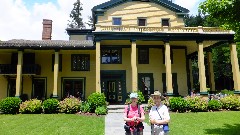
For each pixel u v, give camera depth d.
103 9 26.47
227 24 11.86
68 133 11.66
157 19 26.80
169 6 26.97
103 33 22.48
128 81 26.39
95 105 19.30
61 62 27.06
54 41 28.19
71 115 18.14
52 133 11.70
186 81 26.89
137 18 26.69
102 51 26.61
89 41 28.78
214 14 11.44
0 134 11.66
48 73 26.94
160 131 6.41
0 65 25.22
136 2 26.92
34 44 25.09
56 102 19.75
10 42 25.83
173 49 27.27
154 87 26.38
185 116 16.64
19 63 24.16
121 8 26.70
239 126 12.88
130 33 22.70
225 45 37.19
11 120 16.02
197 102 19.23
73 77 26.89
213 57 39.84
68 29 32.19
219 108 19.64
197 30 23.59
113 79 26.45
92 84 26.92
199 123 13.96
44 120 15.77
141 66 26.61
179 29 23.56
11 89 26.50
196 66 45.62
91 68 27.20
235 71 22.84
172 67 26.97
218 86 42.88
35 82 26.72
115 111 19.97
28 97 26.27
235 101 19.91
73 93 26.69
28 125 14.01
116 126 13.41
